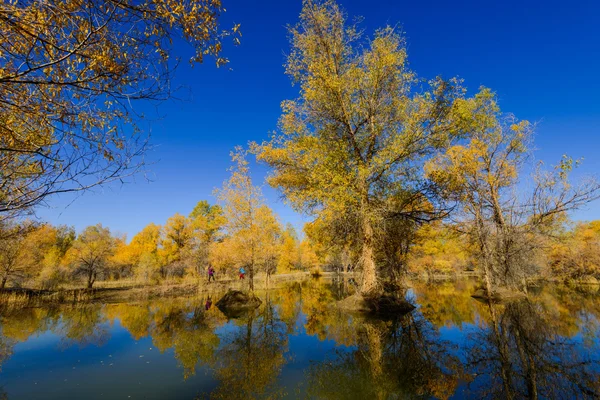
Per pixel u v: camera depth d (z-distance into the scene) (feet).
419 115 41.06
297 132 48.08
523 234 58.75
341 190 40.52
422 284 99.30
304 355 27.17
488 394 18.07
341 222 47.09
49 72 11.36
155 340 32.86
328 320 42.55
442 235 68.08
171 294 78.13
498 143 59.52
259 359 26.16
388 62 43.14
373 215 44.34
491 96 45.44
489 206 61.16
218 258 102.78
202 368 23.94
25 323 42.06
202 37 12.10
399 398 18.06
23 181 12.52
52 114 11.76
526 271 66.69
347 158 45.96
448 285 95.20
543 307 48.39
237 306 54.80
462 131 43.37
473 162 57.67
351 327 37.99
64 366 24.45
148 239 131.54
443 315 44.11
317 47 48.85
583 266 91.04
